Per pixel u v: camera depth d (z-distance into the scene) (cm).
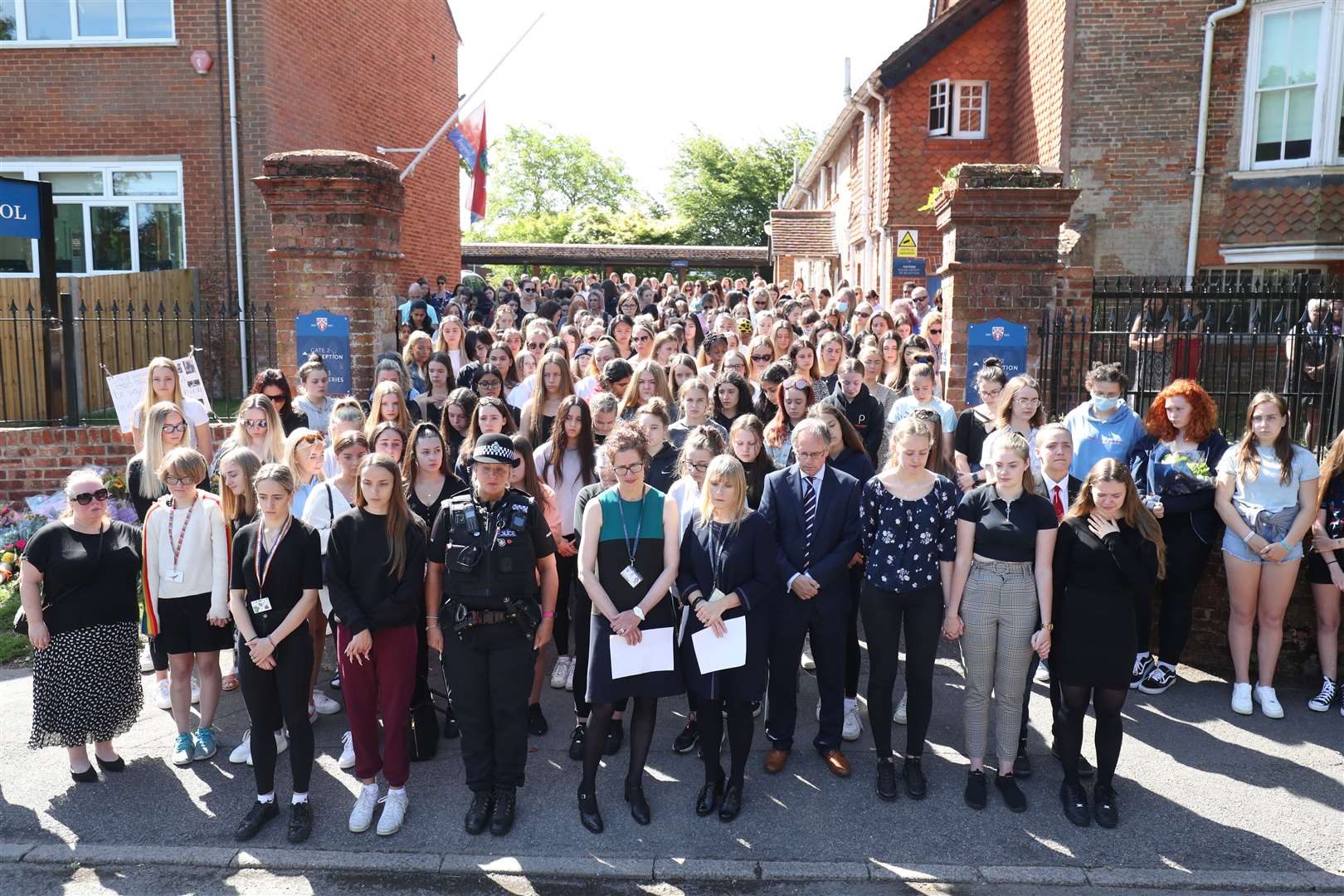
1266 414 604
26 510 948
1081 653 498
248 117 1420
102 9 1423
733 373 714
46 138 1441
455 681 491
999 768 524
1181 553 634
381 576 489
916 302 1424
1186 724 604
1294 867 462
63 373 1005
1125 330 800
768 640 544
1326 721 608
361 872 463
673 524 503
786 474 552
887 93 1744
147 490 631
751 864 465
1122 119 1416
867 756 572
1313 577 626
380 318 923
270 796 499
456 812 510
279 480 491
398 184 941
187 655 561
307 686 496
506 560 487
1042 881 454
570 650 723
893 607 524
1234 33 1374
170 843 484
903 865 465
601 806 516
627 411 708
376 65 1805
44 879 459
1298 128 1360
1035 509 514
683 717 634
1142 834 488
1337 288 730
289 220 888
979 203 847
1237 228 1394
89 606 530
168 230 1457
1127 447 656
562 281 2327
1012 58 1698
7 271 1454
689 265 3794
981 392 681
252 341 1090
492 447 485
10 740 593
